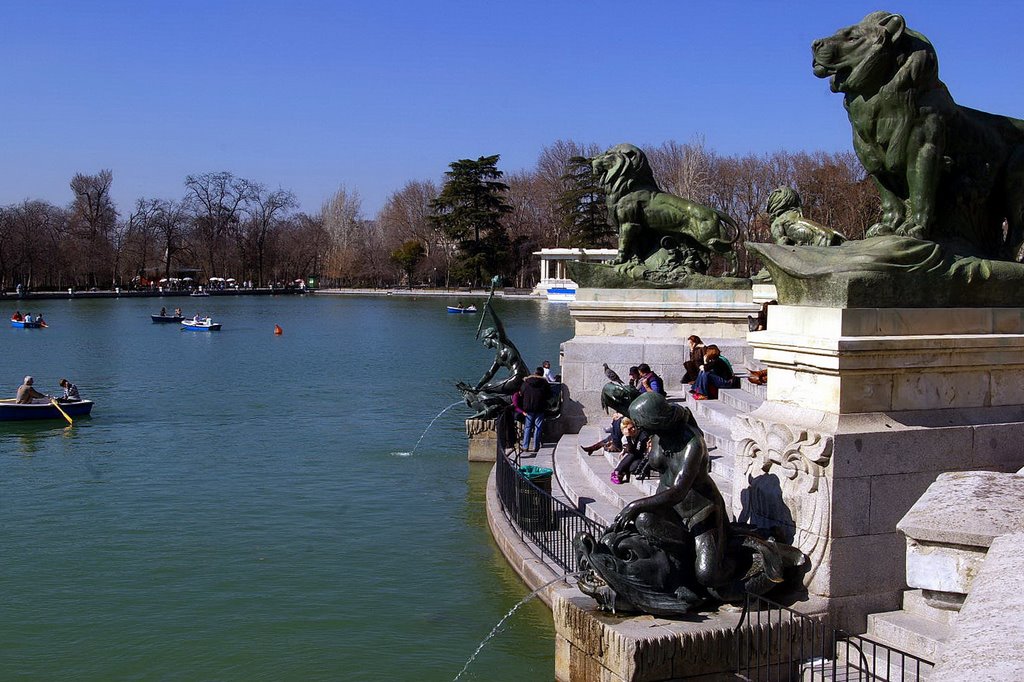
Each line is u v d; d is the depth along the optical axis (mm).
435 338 67062
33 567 14992
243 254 160375
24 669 11273
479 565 14828
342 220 168125
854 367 8609
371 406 33500
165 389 38500
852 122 9914
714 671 8406
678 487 8867
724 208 88562
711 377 17766
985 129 9758
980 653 3939
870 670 8383
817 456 8633
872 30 9375
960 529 6199
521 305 108250
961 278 9148
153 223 152875
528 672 11062
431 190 149250
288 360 51375
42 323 75250
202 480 21344
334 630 12367
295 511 18453
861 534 8719
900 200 9914
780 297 9617
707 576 8781
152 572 14742
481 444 23172
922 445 8836
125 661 11492
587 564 9117
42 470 22516
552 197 128375
